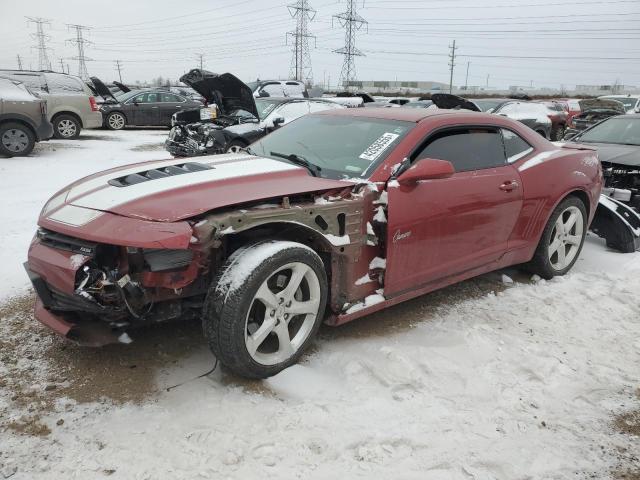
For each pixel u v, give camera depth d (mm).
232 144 9922
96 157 11078
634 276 4785
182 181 2990
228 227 2641
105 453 2254
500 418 2645
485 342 3400
